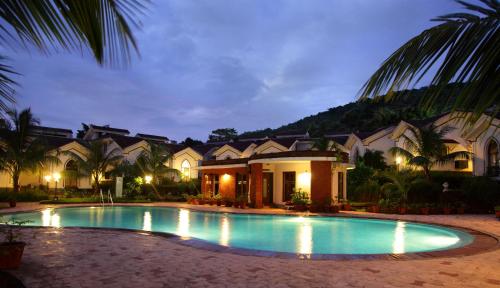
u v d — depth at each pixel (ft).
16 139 76.89
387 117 122.21
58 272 20.15
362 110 166.81
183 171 117.29
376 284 18.52
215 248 27.40
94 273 20.03
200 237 40.63
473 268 21.97
